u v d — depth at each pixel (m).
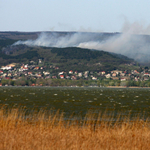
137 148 67.31
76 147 65.19
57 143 67.88
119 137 78.44
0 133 76.75
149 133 84.88
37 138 72.00
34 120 120.88
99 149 65.31
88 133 82.69
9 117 100.44
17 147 63.03
